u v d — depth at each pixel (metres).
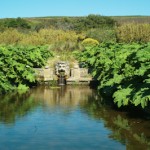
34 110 17.20
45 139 12.65
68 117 15.77
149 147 11.74
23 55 26.02
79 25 70.38
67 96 21.23
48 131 13.62
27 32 62.34
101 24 74.38
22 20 77.38
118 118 15.46
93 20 74.88
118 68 18.86
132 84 16.08
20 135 13.09
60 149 11.63
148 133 13.23
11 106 18.12
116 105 18.06
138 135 13.02
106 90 19.39
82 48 39.19
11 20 76.19
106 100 19.75
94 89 24.03
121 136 12.92
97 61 24.83
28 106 18.14
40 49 32.16
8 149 11.64
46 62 29.94
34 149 11.62
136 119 15.23
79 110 17.16
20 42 46.56
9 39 48.88
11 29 58.16
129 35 48.38
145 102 13.77
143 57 16.22
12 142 12.32
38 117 15.77
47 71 26.56
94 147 11.80
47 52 33.72
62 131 13.62
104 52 25.94
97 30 54.94
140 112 16.39
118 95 15.81
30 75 24.02
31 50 29.73
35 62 28.30
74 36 51.56
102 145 11.98
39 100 19.84
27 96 21.14
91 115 16.08
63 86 25.52
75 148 11.71
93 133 13.34
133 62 17.42
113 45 28.88
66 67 26.81
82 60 29.62
